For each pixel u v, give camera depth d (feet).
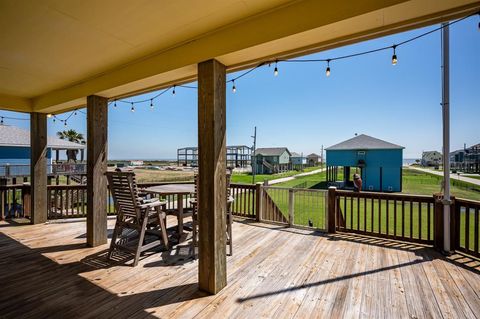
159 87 11.23
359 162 59.88
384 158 57.82
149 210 11.66
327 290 8.25
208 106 8.18
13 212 19.21
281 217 19.93
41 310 7.11
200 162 8.40
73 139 101.60
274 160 126.11
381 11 5.57
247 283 8.77
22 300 7.64
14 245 12.78
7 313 6.96
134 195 10.77
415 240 12.78
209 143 8.20
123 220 11.96
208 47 8.01
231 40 7.54
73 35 7.97
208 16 7.06
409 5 5.37
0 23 7.13
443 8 5.55
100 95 12.73
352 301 7.57
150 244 11.44
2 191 18.26
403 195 13.09
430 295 7.87
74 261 10.77
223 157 8.54
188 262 10.75
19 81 12.77
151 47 9.00
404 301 7.54
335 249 12.09
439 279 8.93
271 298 7.79
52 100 14.83
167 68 9.07
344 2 5.91
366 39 6.79
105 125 13.19
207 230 8.25
